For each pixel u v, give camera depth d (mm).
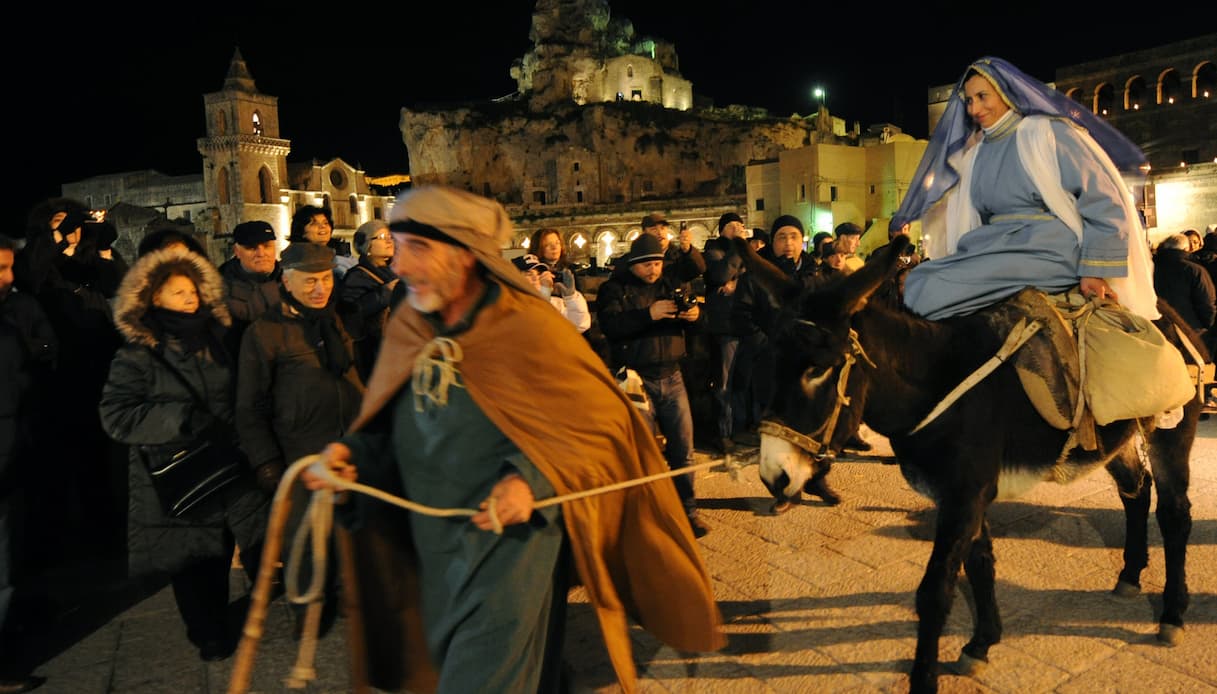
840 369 3080
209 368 4152
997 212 3826
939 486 3381
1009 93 3689
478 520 2436
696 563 2949
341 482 2457
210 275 4273
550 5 111438
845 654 3977
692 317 5766
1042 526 5520
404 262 2592
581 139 101812
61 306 6027
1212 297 8797
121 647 4469
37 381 4438
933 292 3779
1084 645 3932
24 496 4336
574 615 4621
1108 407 3457
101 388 6293
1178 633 3895
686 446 5777
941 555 3287
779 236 7219
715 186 103062
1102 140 3867
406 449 2691
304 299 4293
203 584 4270
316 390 4262
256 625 2361
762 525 5871
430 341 2648
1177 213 45094
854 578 4844
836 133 107875
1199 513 5680
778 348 3121
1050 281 3637
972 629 4137
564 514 2592
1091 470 3732
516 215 85875
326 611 4570
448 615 2609
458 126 103438
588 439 2625
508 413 2537
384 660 2881
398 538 2840
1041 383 3369
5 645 4402
